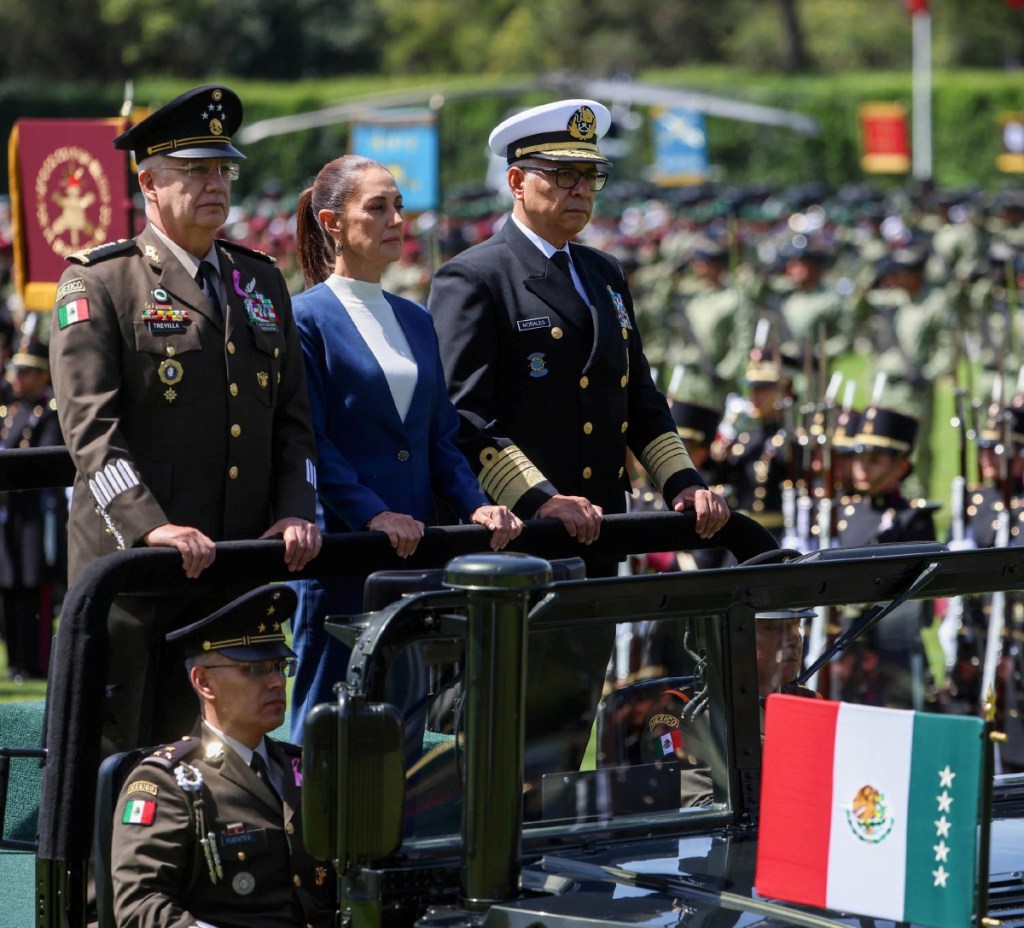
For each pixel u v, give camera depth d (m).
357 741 9.15
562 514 13.38
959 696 12.70
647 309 56.38
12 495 29.52
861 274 69.12
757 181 141.25
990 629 12.78
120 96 133.75
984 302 53.75
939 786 8.53
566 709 10.09
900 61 176.50
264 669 11.51
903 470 23.72
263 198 103.44
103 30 146.12
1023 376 29.19
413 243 67.88
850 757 8.84
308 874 11.40
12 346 43.84
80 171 22.39
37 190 22.61
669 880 9.61
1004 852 10.34
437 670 9.69
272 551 11.70
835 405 27.69
